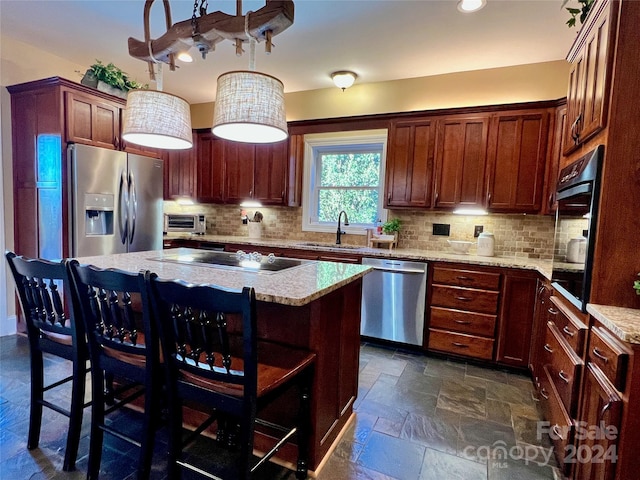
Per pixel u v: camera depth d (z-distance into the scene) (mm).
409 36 2744
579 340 1460
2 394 2129
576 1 2205
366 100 3777
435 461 1684
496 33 2660
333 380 1736
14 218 3125
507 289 2740
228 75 1563
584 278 1449
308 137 4121
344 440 1823
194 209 4855
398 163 3383
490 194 3047
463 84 3385
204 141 4395
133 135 1885
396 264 3104
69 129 2820
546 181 2879
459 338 2906
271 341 1637
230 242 3982
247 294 1039
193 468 1310
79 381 1534
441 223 3531
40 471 1535
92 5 2496
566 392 1561
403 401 2240
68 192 2834
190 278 1630
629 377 1064
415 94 3570
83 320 1518
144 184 3428
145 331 1316
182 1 2406
